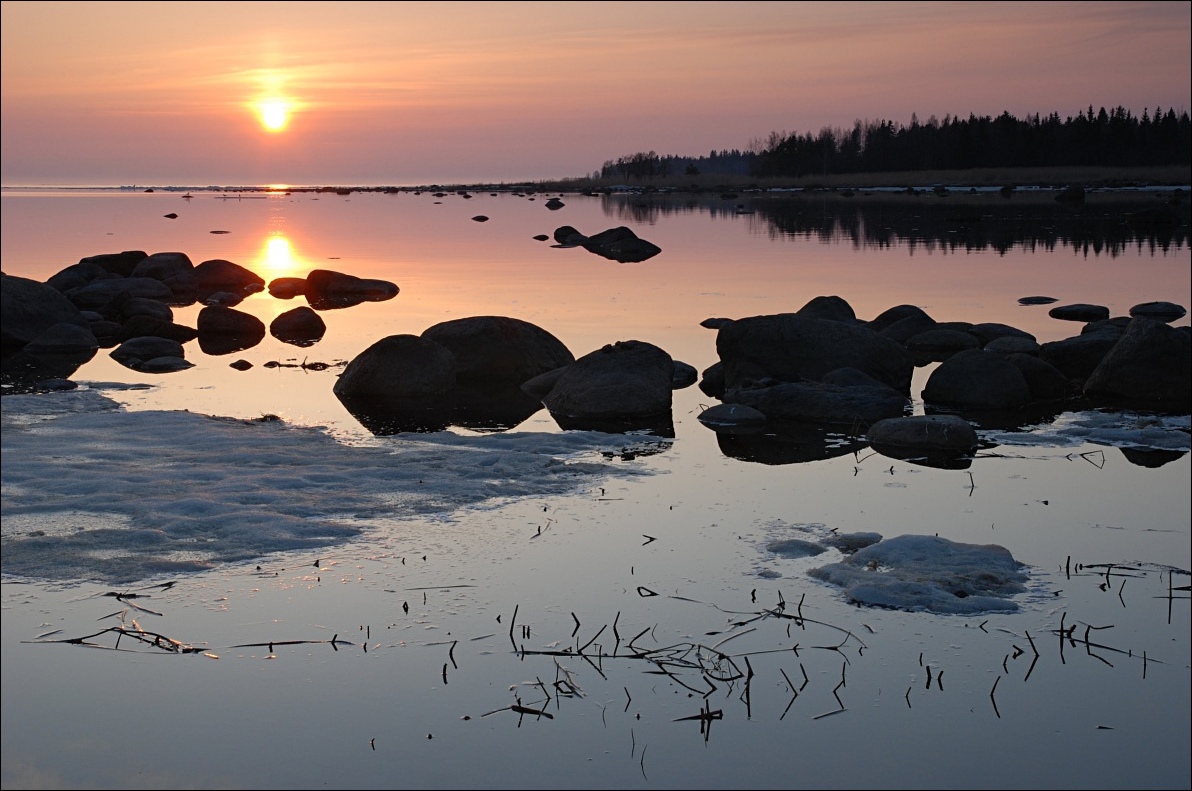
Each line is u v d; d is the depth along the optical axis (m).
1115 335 15.10
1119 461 10.35
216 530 8.12
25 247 37.75
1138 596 7.06
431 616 6.78
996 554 7.63
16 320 18.11
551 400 12.84
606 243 36.62
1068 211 54.19
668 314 20.44
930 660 6.20
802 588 7.19
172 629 6.59
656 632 6.57
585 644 6.42
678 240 39.53
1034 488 9.45
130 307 21.11
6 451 10.28
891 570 7.38
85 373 15.25
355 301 23.50
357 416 12.24
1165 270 27.67
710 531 8.29
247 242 41.03
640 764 5.28
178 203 89.62
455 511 8.69
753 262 30.84
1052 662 6.17
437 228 50.50
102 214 65.69
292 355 16.77
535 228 50.09
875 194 82.56
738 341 13.88
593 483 9.52
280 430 11.37
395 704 5.79
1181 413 12.39
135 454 10.22
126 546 7.80
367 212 69.50
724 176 125.44
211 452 10.30
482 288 25.11
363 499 8.92
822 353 13.61
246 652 6.32
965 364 13.08
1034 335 17.67
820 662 6.19
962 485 9.54
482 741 5.47
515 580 7.33
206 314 19.19
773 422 12.08
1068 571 7.48
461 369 14.55
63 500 8.73
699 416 12.37
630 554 7.80
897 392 12.57
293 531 8.12
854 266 29.27
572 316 20.25
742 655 6.28
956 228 43.47
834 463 10.29
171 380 14.60
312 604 6.93
